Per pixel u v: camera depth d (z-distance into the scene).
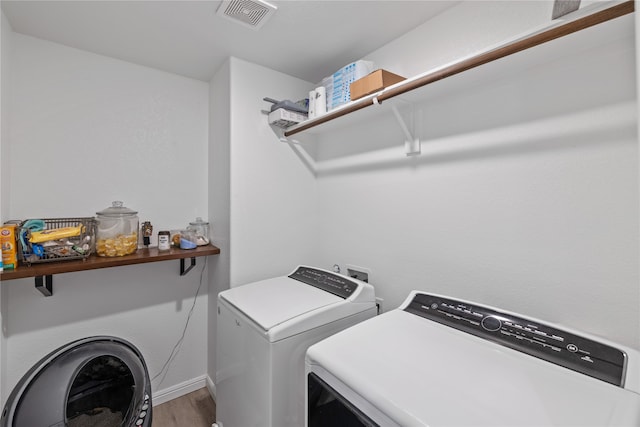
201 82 2.04
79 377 0.89
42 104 1.51
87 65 1.64
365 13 1.36
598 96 0.90
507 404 0.61
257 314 1.17
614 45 0.87
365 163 1.73
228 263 1.75
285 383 1.07
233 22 1.41
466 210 1.25
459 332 0.94
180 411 1.82
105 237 1.53
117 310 1.74
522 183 1.08
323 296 1.36
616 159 0.88
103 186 1.68
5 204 1.34
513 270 1.11
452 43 1.32
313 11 1.34
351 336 0.91
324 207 2.05
